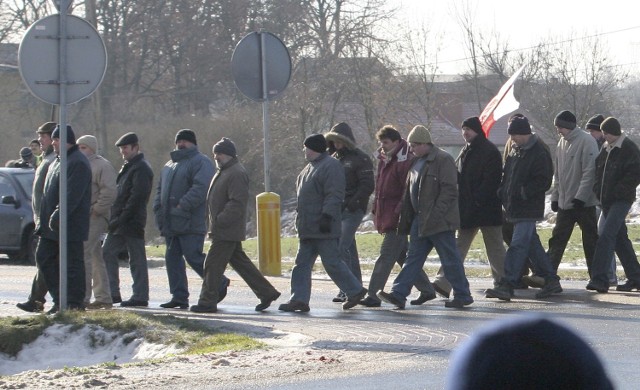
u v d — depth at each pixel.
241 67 49.19
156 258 68.50
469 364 4.95
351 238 41.22
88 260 40.06
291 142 147.88
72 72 34.38
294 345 29.72
